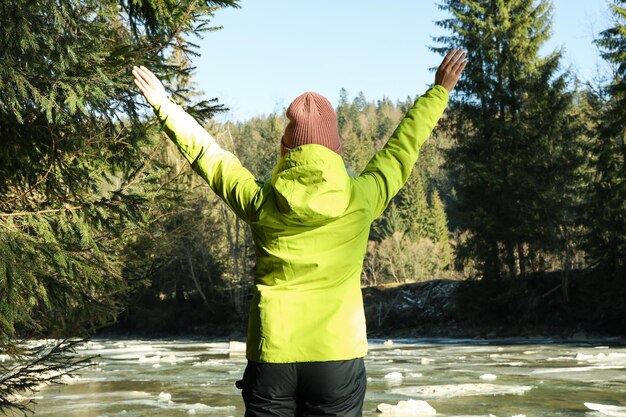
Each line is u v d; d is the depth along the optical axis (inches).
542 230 1343.5
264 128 1927.9
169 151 671.8
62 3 198.8
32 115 224.8
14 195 236.1
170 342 1512.1
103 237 267.7
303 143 89.6
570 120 1374.3
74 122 229.9
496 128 1370.6
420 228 2987.2
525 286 1370.6
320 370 85.2
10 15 187.5
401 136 98.0
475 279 1505.9
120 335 1872.5
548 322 1368.1
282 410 86.7
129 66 219.9
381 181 93.4
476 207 1401.3
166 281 1764.3
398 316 1563.7
